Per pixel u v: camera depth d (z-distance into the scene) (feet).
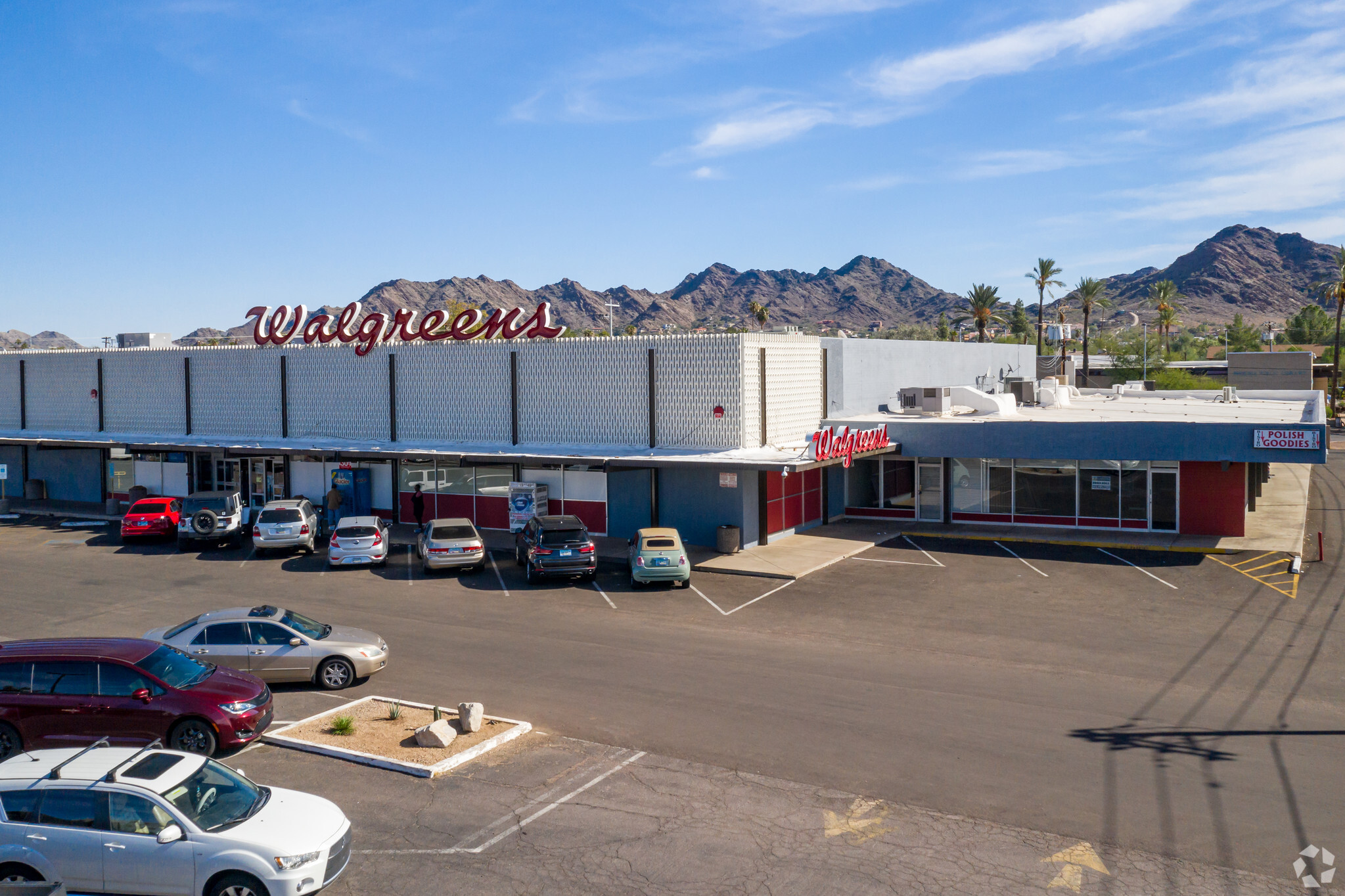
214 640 58.44
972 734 49.78
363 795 42.88
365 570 97.76
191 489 143.23
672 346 110.22
